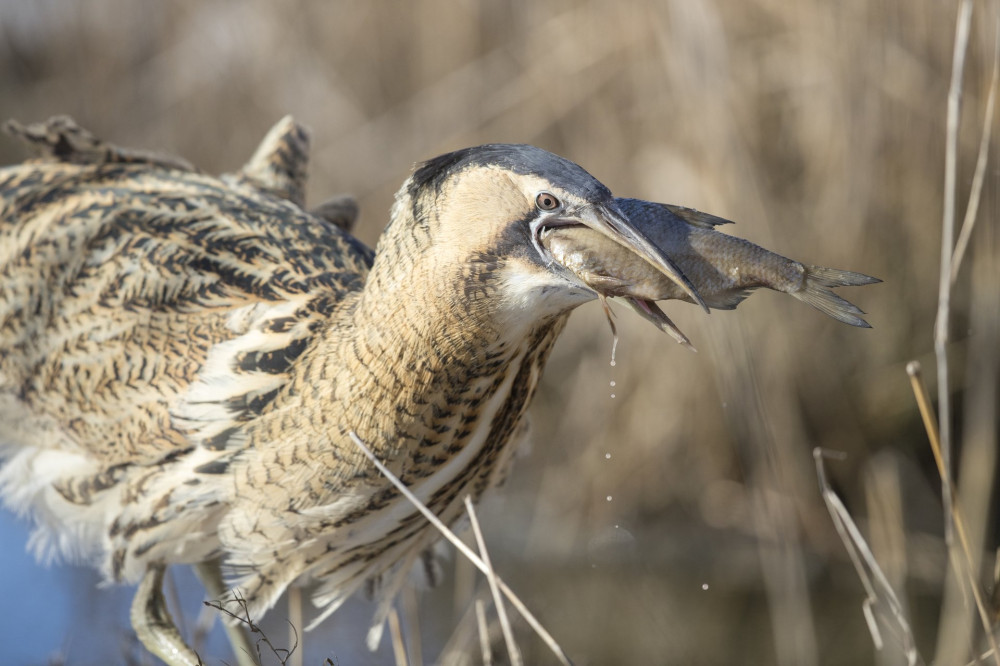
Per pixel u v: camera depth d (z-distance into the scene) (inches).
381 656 335.9
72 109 578.6
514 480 423.5
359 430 235.3
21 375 280.5
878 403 390.3
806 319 391.5
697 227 211.8
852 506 384.8
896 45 389.1
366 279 241.4
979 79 368.2
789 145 405.4
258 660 257.4
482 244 217.6
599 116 430.6
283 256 261.0
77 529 275.0
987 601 238.4
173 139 535.8
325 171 484.1
